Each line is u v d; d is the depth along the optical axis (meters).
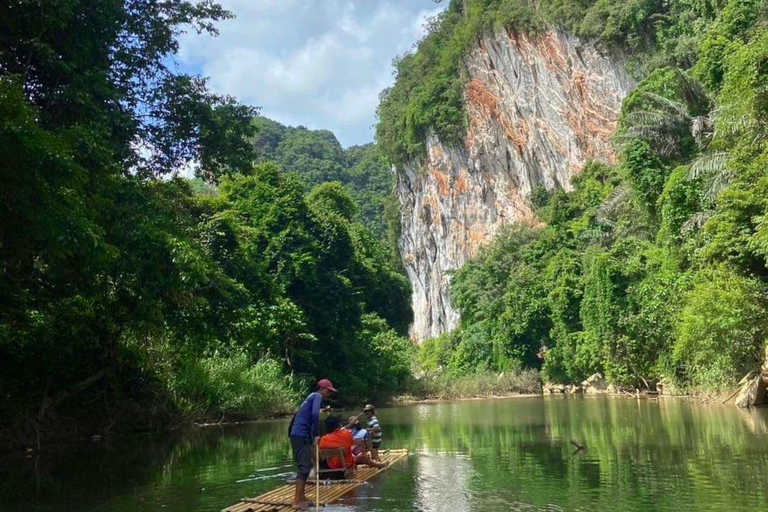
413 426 18.50
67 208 9.08
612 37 47.56
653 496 7.45
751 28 22.81
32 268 12.07
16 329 14.41
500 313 49.84
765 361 19.19
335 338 33.56
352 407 32.00
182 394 19.89
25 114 8.66
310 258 31.34
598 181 47.84
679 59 34.88
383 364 38.75
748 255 17.77
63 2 11.18
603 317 30.97
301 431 7.88
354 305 33.94
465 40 64.50
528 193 59.72
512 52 58.91
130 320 15.84
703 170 21.03
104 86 12.30
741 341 18.58
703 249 19.02
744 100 16.77
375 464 10.26
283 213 32.28
